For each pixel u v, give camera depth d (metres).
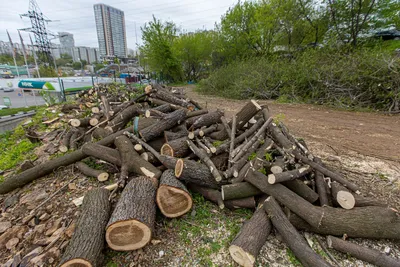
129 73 19.22
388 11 10.17
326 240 1.92
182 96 7.21
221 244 1.94
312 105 8.23
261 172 2.31
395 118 6.09
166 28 20.09
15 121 8.34
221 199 2.33
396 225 1.78
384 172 3.06
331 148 4.01
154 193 2.22
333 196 2.16
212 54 20.28
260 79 10.11
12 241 2.02
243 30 15.32
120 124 4.20
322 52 8.99
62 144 3.90
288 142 2.92
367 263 1.72
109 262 1.78
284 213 2.03
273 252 1.84
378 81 6.79
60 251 1.85
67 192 2.68
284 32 13.38
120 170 2.99
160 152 3.19
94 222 1.88
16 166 3.56
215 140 3.63
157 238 2.00
